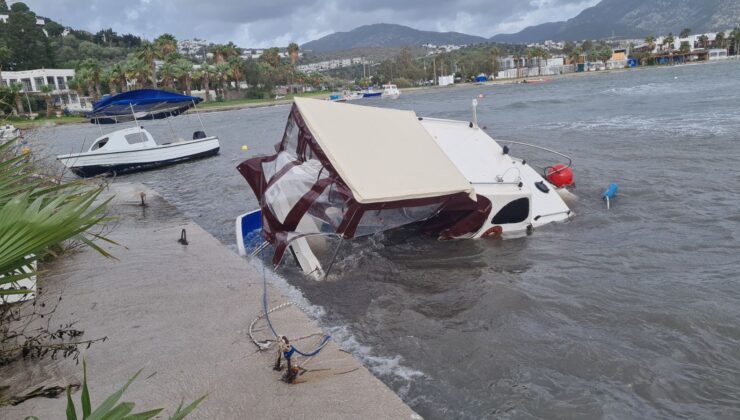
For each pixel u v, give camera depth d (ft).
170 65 304.30
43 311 19.95
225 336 17.69
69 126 191.11
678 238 28.89
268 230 26.66
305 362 15.92
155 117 79.51
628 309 20.58
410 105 186.91
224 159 75.20
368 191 22.59
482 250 28.32
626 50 591.78
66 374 15.23
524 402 15.01
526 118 101.45
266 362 15.81
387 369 16.92
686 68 403.75
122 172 69.51
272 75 414.21
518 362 17.13
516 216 30.04
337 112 27.58
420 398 15.30
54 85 328.70
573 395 15.29
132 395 14.06
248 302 20.72
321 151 24.70
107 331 18.15
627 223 32.17
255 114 215.51
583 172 46.32
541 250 28.04
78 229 8.57
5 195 10.71
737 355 17.12
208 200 46.21
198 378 14.93
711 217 32.17
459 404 15.01
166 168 71.00
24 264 8.74
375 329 19.84
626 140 62.44
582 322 19.75
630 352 17.49
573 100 141.18
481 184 29.71
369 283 24.45
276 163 29.53
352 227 22.97
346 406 13.48
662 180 41.73
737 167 44.37
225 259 26.43
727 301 20.79
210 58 382.63
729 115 78.43
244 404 13.60
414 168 25.14
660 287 22.50
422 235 30.25
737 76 205.67
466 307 21.44
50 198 11.09
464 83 500.74
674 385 15.66
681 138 60.44
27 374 15.24
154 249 28.32
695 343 17.92
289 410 13.30
